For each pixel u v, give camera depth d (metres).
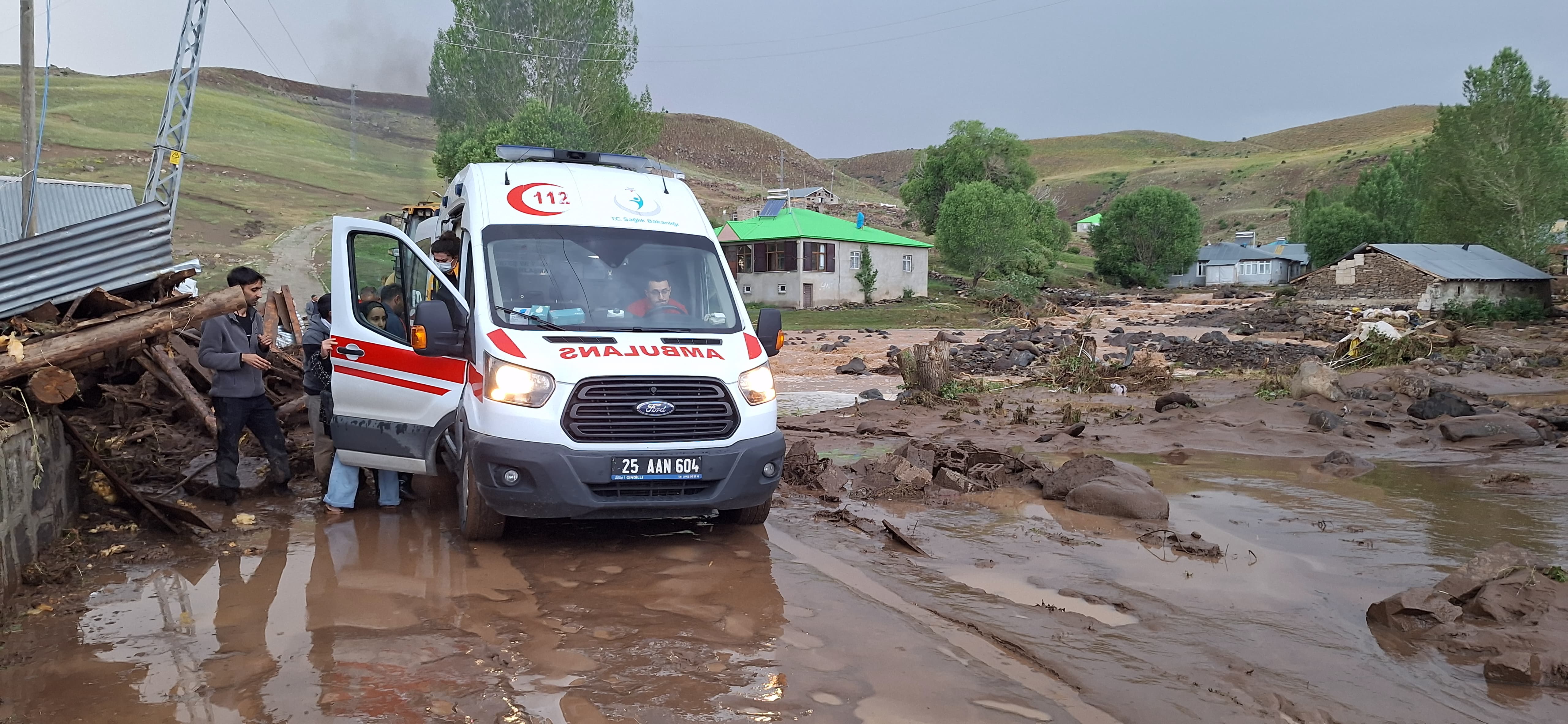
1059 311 53.06
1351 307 53.34
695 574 6.24
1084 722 3.97
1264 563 6.52
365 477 8.88
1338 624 5.27
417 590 5.84
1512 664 4.42
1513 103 59.00
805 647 4.88
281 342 13.01
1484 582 5.34
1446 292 50.03
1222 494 9.05
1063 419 14.78
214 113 97.81
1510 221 60.09
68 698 4.22
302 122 105.56
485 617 5.33
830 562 6.56
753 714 4.04
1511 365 24.80
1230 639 5.02
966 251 68.81
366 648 4.83
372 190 73.50
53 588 5.82
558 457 6.25
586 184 7.85
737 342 7.05
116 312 7.40
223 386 7.96
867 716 4.02
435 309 6.71
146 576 6.11
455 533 7.30
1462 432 12.20
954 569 6.40
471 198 7.65
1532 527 7.48
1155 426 13.74
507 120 58.28
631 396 6.44
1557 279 59.41
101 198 26.28
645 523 7.68
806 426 14.50
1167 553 6.83
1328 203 125.81
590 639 4.97
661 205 7.94
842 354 31.41
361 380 7.56
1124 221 92.69
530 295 6.96
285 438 9.80
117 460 8.45
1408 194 96.69
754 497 6.81
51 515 6.51
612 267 7.29
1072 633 5.10
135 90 106.62
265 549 6.81
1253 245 126.06
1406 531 7.41
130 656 4.73
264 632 5.08
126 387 10.32
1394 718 4.02
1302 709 4.07
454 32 57.22
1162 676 4.49
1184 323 47.03
